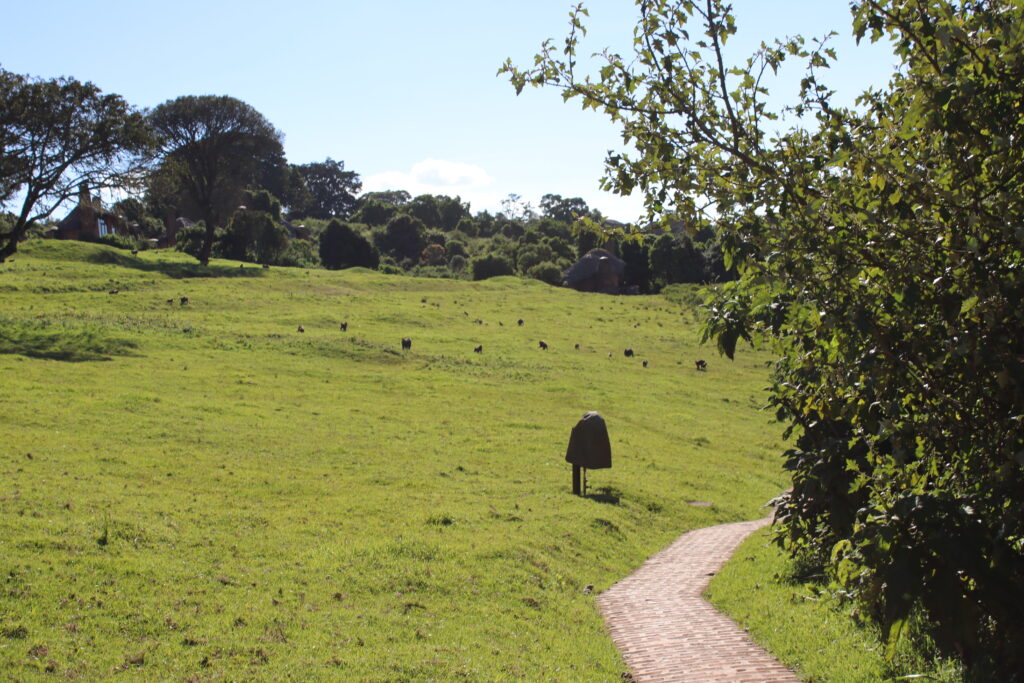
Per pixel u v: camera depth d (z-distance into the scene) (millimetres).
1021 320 6371
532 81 7316
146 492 21891
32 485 20562
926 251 6836
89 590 13977
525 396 46594
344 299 78000
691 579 19031
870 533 6902
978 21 6730
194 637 12500
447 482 27391
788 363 8109
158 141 66250
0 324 47219
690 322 80500
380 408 39500
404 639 12992
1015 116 6660
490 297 89125
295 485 24969
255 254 113250
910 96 7176
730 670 11828
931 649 10484
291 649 12289
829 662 11547
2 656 11102
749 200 6918
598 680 11500
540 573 17828
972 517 6746
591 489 28703
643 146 7184
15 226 59656
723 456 38906
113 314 58562
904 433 7375
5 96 55531
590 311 83625
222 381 41125
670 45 6910
